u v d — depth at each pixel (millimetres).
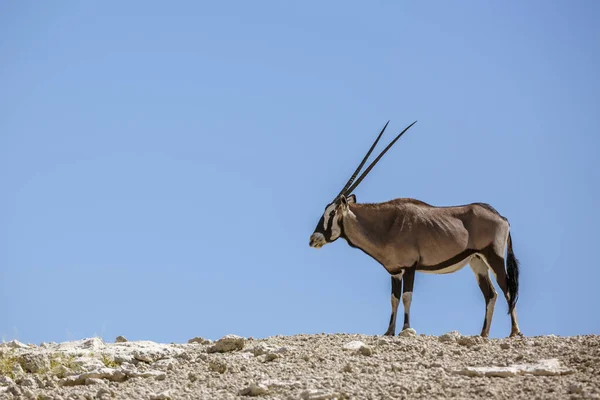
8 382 44000
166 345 51812
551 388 36250
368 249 60500
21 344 53094
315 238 61094
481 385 37625
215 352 49125
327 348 47438
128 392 40750
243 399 38062
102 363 47219
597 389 35531
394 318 59344
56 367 46750
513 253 59906
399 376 40312
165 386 41625
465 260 59531
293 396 37000
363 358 44719
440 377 39656
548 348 44344
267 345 48938
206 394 39281
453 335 49156
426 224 59406
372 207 60781
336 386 38625
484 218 59250
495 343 47750
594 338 46281
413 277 59281
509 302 58844
